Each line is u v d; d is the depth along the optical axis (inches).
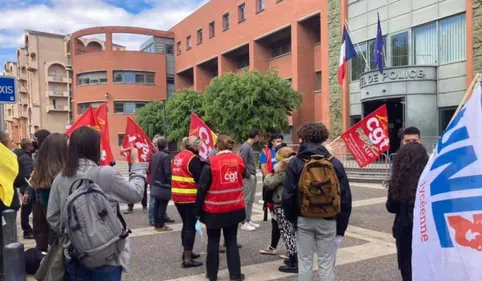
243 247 256.4
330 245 157.4
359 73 917.8
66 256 115.4
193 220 220.4
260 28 1277.1
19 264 152.6
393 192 154.1
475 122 97.7
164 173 302.7
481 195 94.4
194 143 229.6
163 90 1883.6
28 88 2797.7
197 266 221.6
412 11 799.7
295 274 206.2
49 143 160.9
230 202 190.1
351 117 941.8
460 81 717.3
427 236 103.7
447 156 101.1
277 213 210.5
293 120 1159.6
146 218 360.2
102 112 277.7
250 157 301.4
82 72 1866.4
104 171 117.3
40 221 218.7
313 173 149.9
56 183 119.6
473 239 94.5
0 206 202.7
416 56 798.5
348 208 158.9
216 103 992.9
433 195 103.0
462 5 712.4
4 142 229.5
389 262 223.5
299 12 1104.8
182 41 1836.9
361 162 370.3
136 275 207.8
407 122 757.9
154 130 1514.5
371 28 888.3
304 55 1132.5
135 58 1831.9
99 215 110.1
